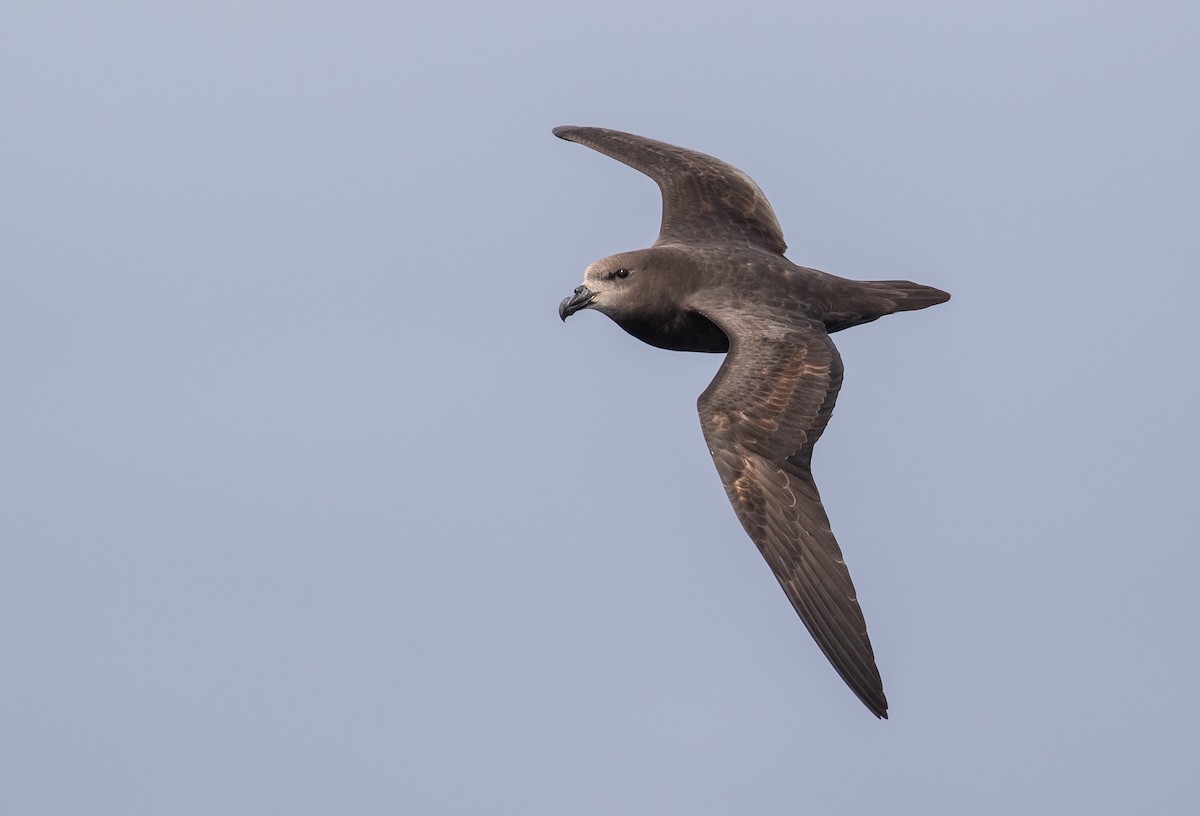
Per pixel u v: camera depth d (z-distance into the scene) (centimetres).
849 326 1692
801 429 1506
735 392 1518
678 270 1655
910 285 1703
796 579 1457
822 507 1480
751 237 1777
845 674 1438
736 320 1598
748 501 1473
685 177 1841
